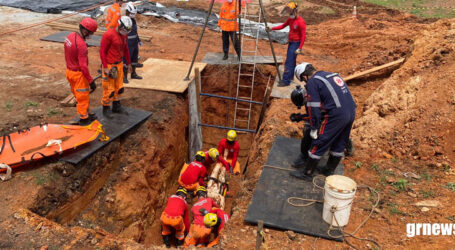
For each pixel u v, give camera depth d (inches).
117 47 250.1
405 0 756.6
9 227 173.2
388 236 164.4
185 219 268.4
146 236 270.7
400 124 241.9
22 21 518.9
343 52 481.1
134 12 335.3
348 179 168.9
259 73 422.3
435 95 240.2
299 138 265.9
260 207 184.9
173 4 653.9
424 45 308.7
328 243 164.6
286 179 205.8
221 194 312.0
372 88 335.0
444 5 698.8
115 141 257.3
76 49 222.8
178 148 345.7
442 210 173.0
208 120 457.7
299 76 194.4
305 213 181.0
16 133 225.6
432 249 152.6
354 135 253.0
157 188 296.2
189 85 361.7
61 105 290.4
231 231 176.6
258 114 442.3
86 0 626.2
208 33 542.6
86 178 227.6
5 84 320.5
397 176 203.6
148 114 294.4
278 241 166.6
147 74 377.1
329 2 764.6
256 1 727.1
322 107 181.3
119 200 247.9
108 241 177.3
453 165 202.4
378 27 552.1
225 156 330.6
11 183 197.3
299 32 344.8
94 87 241.6
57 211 203.9
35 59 391.2
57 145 218.4
